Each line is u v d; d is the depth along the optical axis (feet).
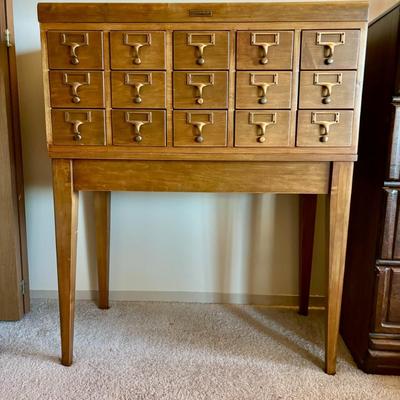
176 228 4.79
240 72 3.04
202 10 2.96
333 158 3.13
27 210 4.75
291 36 2.97
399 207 3.23
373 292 3.39
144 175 3.26
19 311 4.38
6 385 3.28
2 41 3.95
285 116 3.08
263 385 3.32
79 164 3.26
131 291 4.95
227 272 4.87
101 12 2.98
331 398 3.17
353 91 3.02
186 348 3.87
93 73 3.08
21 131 4.55
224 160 3.18
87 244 4.84
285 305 4.88
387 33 3.20
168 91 3.09
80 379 3.37
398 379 3.43
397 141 3.14
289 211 4.68
